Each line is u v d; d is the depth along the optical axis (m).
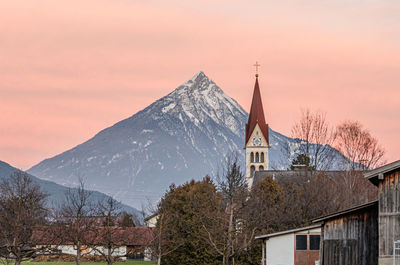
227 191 100.38
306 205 117.69
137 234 119.38
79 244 108.06
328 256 72.88
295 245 88.44
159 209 118.62
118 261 146.25
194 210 113.50
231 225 97.75
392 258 65.12
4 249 102.12
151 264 139.12
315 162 144.12
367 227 70.50
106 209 111.31
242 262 111.69
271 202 120.19
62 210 121.25
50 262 141.12
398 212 65.25
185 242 117.00
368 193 132.38
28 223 96.06
